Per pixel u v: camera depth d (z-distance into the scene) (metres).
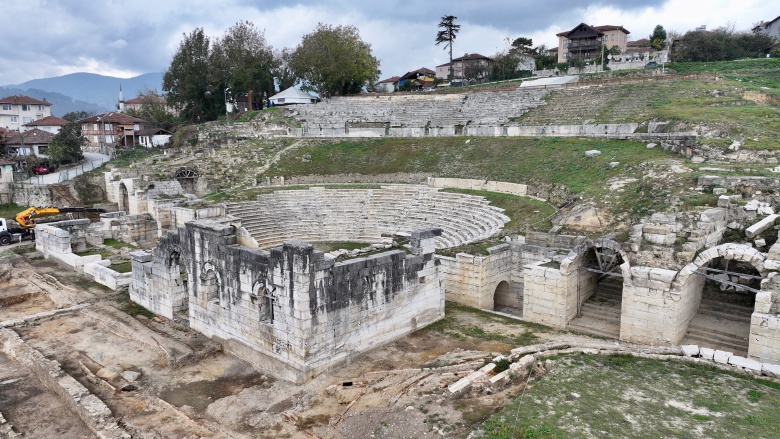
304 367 22.81
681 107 57.31
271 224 52.25
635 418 18.34
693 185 33.59
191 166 67.81
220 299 26.91
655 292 26.02
